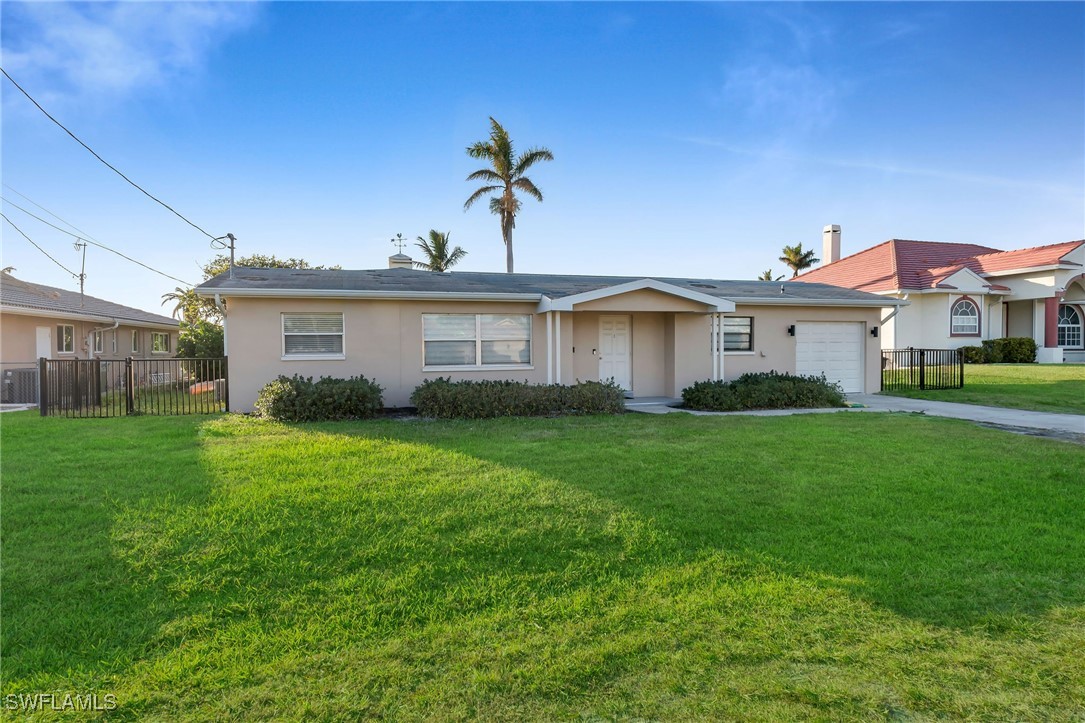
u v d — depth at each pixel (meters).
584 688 2.69
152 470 6.46
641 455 7.29
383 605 3.46
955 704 2.54
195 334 20.73
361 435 8.97
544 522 4.77
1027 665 2.83
